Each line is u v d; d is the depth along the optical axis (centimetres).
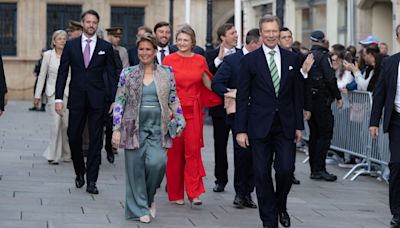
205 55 1594
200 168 1438
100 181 1683
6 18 5012
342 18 3291
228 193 1588
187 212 1388
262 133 1207
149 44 1273
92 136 1518
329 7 3375
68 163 1945
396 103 1322
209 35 3084
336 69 2036
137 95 1273
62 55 1552
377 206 1520
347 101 1972
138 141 1271
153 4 5191
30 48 5022
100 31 1947
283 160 1209
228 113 1428
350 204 1534
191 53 1456
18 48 5016
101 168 1894
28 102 4684
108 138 1969
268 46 1225
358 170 1961
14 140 2444
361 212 1456
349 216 1415
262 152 1222
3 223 1238
